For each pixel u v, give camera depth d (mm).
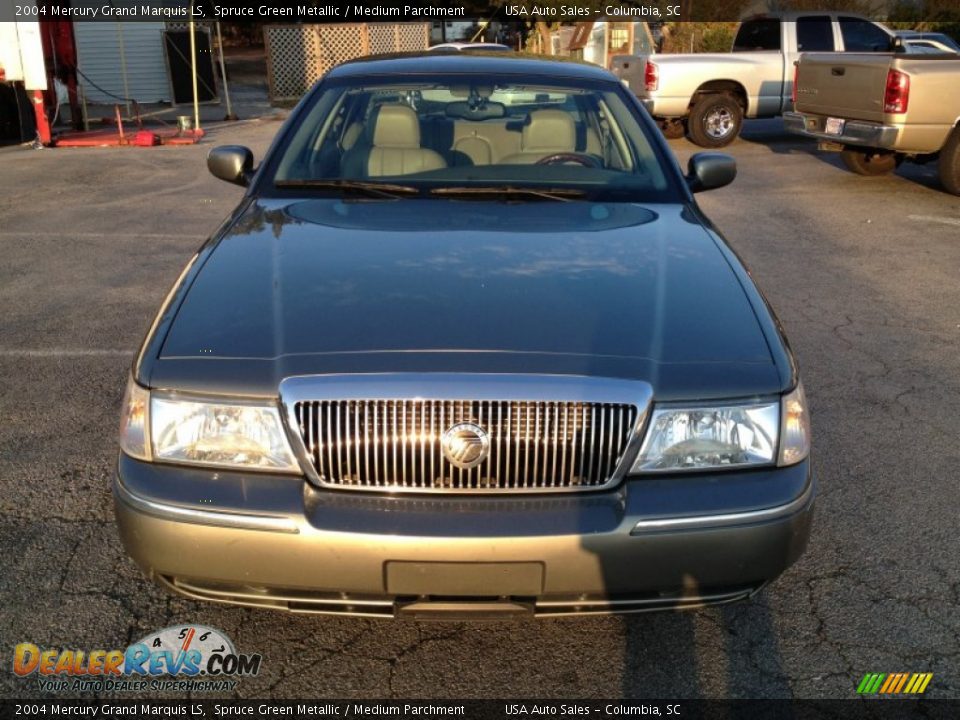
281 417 2318
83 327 5477
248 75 29641
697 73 13680
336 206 3463
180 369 2391
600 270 2879
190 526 2285
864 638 2824
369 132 3967
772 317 2732
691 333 2539
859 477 3811
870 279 6801
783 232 8258
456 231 3186
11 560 3107
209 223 8391
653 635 2836
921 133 9695
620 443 2320
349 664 2693
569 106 4086
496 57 4465
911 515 3518
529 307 2600
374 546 2234
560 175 3807
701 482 2363
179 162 12148
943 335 5594
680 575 2332
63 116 17844
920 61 9570
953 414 4449
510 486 2318
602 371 2342
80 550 3180
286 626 2842
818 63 10734
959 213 9164
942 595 3031
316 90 4180
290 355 2381
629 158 3918
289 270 2834
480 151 3949
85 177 10938
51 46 16328
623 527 2273
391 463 2305
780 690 2617
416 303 2604
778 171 11688
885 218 8898
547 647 2777
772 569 2387
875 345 5406
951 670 2695
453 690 2602
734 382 2396
